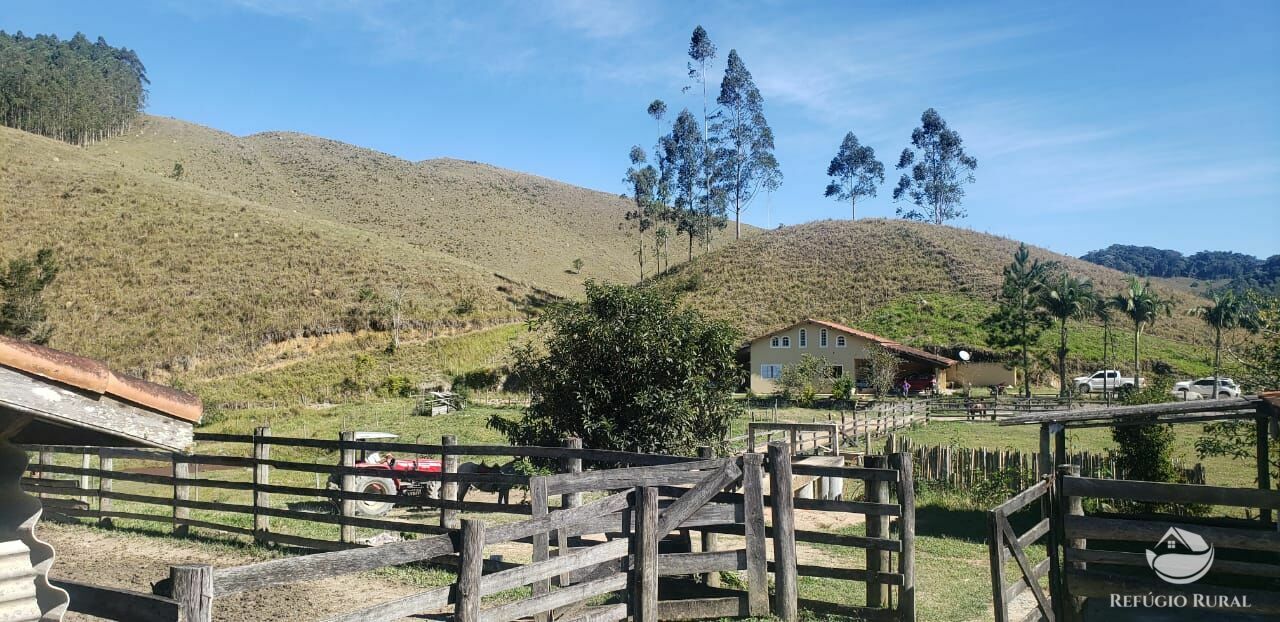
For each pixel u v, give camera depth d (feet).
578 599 20.17
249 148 479.00
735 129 326.03
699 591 26.68
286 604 26.32
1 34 509.76
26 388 9.76
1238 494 21.80
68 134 397.60
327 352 162.61
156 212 209.36
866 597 26.99
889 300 240.12
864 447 89.15
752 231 528.63
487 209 437.99
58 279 164.86
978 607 28.43
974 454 56.70
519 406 128.88
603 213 498.69
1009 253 283.18
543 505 22.75
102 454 39.83
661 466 25.93
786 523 26.03
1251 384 49.57
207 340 153.07
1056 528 24.86
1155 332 222.48
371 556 14.35
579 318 49.37
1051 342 209.05
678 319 49.96
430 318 179.93
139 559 32.50
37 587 11.85
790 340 182.80
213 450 88.99
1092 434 107.76
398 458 52.80
